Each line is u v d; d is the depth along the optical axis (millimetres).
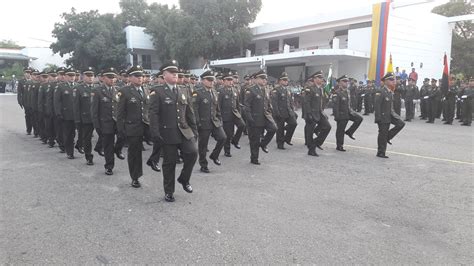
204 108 6855
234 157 8336
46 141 10086
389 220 4520
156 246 3773
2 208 4883
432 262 3475
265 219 4504
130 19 42125
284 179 6387
